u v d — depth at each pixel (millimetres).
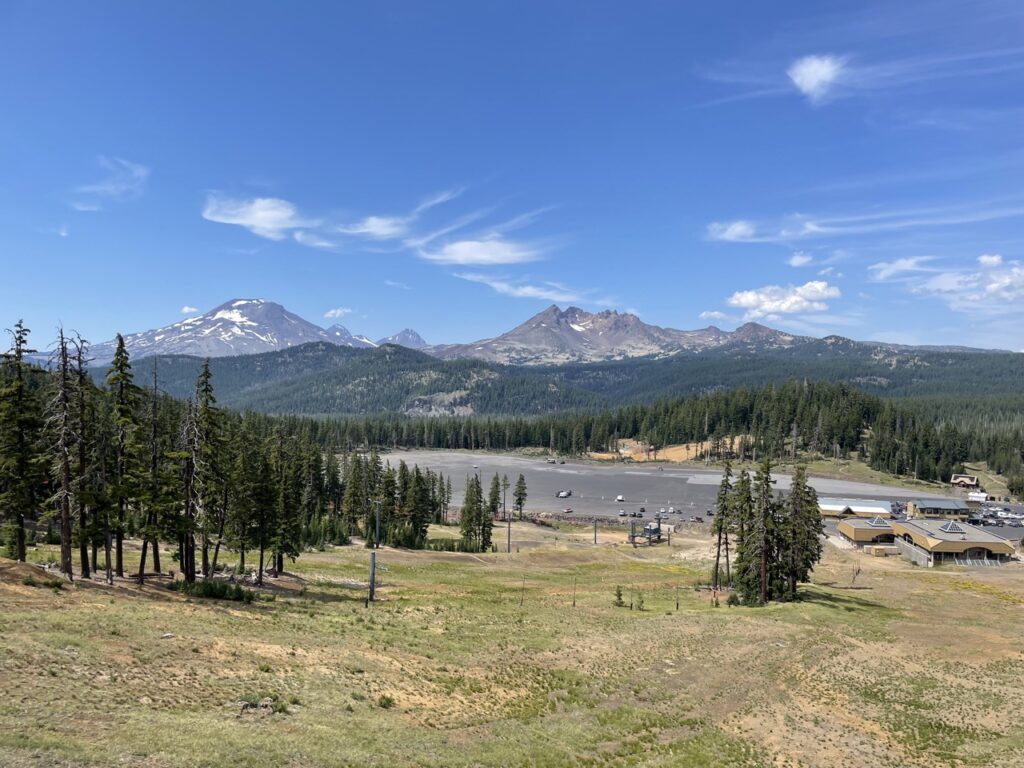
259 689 30812
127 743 21125
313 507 125312
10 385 49469
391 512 129625
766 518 76375
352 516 129375
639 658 50531
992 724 41562
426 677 39094
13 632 30969
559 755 30453
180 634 37031
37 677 25953
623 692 42625
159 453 54812
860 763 34406
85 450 49656
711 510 187375
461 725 32500
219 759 21469
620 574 103188
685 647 54406
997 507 190125
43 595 39812
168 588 53062
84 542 49000
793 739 36938
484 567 103438
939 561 117375
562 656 49219
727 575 90312
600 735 34344
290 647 39406
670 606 76062
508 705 37250
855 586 94688
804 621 65188
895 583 98062
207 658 33812
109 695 25828
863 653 55625
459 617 60156
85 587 45375
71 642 30969
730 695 43688
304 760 23203
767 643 56469
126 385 49656
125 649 32094
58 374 45750
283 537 70062
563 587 87812
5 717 21453
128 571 61125
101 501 49406
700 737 35812
